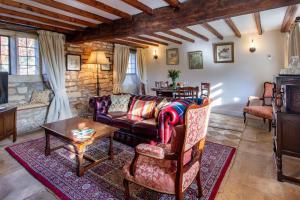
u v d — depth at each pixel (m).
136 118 3.32
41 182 2.12
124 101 3.82
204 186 2.03
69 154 2.81
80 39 4.22
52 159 2.66
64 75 4.44
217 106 5.68
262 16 3.59
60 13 3.21
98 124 2.83
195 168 1.69
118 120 3.25
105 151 2.93
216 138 3.49
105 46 5.54
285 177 2.10
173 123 2.48
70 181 2.13
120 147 3.08
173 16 2.87
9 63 3.83
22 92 3.97
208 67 5.71
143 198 1.84
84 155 2.60
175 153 1.42
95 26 3.83
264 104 4.55
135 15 3.29
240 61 5.18
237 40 5.16
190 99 3.07
